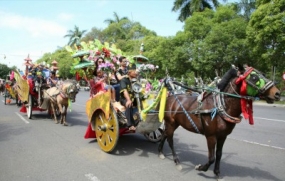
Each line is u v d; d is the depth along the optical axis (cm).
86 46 816
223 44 2288
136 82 631
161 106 563
